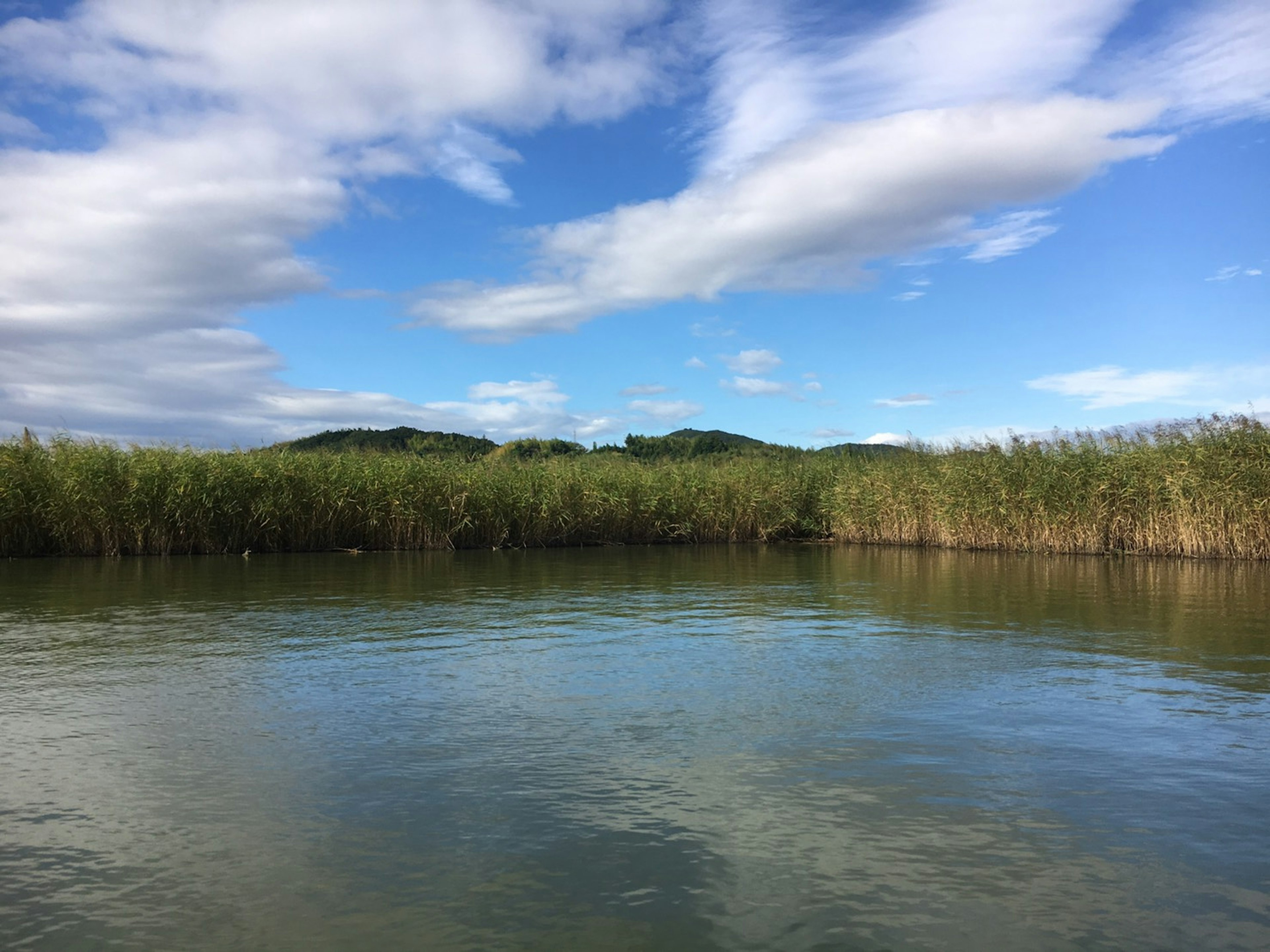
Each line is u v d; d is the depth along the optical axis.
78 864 3.21
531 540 21.89
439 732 4.85
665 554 19.36
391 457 20.81
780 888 3.03
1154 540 17.73
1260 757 4.41
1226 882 3.08
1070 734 4.80
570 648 7.34
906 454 23.75
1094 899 2.96
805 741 4.68
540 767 4.26
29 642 7.55
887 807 3.75
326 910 2.88
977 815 3.67
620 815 3.66
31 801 3.82
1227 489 16.36
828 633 8.18
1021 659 6.87
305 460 19.22
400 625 8.58
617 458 24.88
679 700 5.57
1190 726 4.96
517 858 3.26
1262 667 6.55
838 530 24.42
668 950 2.64
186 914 2.86
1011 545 20.06
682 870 3.17
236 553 18.56
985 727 4.95
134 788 3.98
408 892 3.00
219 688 5.85
